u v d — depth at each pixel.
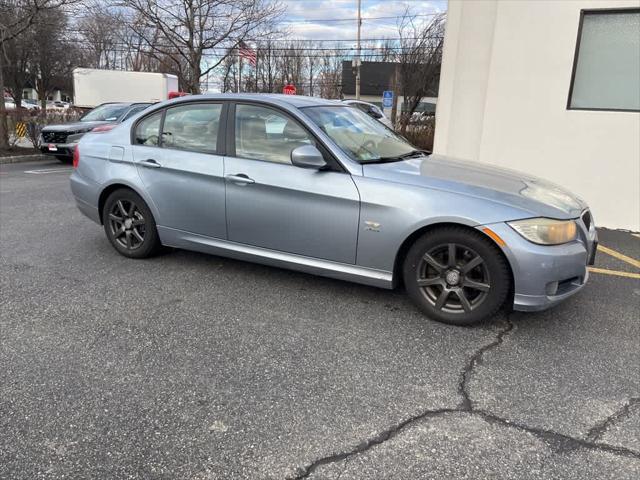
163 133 4.70
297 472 2.27
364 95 49.31
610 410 2.75
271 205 4.05
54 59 35.59
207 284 4.43
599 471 2.30
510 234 3.36
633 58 6.69
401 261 3.84
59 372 3.01
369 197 3.68
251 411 2.69
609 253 5.79
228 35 19.81
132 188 4.79
